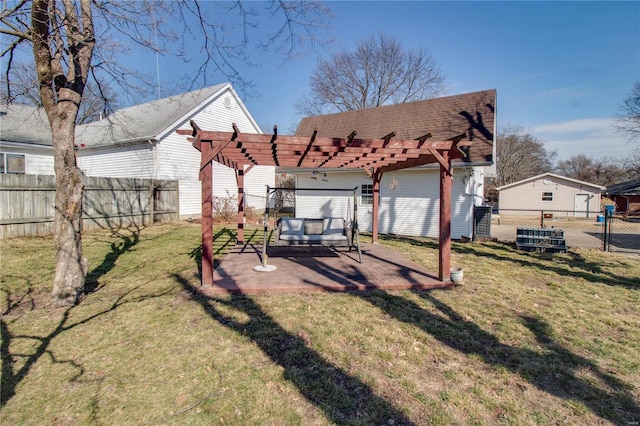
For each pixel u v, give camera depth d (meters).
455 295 4.80
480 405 2.40
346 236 6.90
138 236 9.41
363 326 3.68
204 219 4.78
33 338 3.34
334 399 2.44
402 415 2.28
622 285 5.42
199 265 6.29
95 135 15.73
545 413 2.33
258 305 4.27
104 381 2.64
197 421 2.21
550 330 3.65
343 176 12.58
